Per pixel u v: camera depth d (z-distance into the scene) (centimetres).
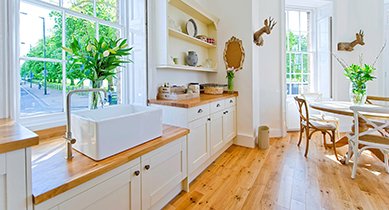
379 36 436
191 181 230
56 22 181
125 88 251
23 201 85
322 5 454
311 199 195
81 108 206
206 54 378
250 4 341
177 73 309
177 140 184
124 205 131
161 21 254
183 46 318
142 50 248
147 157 148
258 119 391
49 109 179
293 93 464
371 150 281
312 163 279
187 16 322
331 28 443
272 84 410
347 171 253
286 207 183
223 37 368
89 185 108
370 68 283
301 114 335
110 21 230
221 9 367
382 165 267
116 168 123
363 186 217
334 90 443
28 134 92
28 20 162
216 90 339
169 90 264
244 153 320
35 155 129
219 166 272
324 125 302
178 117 227
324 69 457
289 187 217
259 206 185
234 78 360
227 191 210
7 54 144
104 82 229
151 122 160
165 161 169
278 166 270
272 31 405
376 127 232
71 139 124
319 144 360
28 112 164
